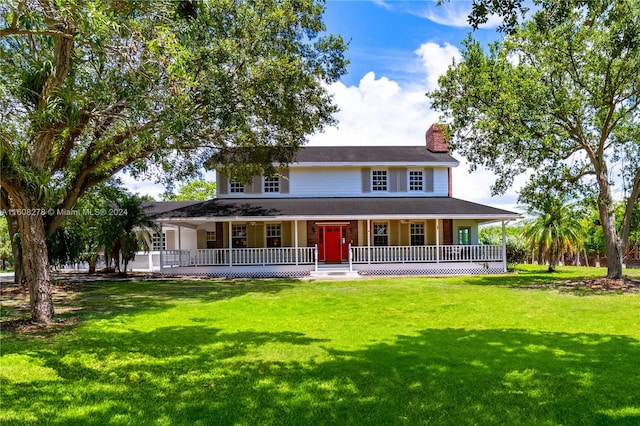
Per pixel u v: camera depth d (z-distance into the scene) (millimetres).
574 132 15203
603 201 15273
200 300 12453
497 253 21188
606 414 4148
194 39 10109
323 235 22359
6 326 8570
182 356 6395
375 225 22516
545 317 9297
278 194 23031
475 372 5434
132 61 6559
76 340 7457
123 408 4414
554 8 6738
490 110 14672
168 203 28891
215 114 11750
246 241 22156
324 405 4422
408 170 23562
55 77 7945
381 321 9070
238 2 13047
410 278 19031
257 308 10930
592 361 5867
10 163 7699
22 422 4078
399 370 5539
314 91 15547
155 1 6789
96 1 6164
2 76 8250
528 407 4332
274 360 6109
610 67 13555
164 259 22484
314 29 14531
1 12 6688
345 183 23312
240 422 4031
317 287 15695
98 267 25016
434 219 22344
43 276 9078
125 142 11883
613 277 15328
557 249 23141
